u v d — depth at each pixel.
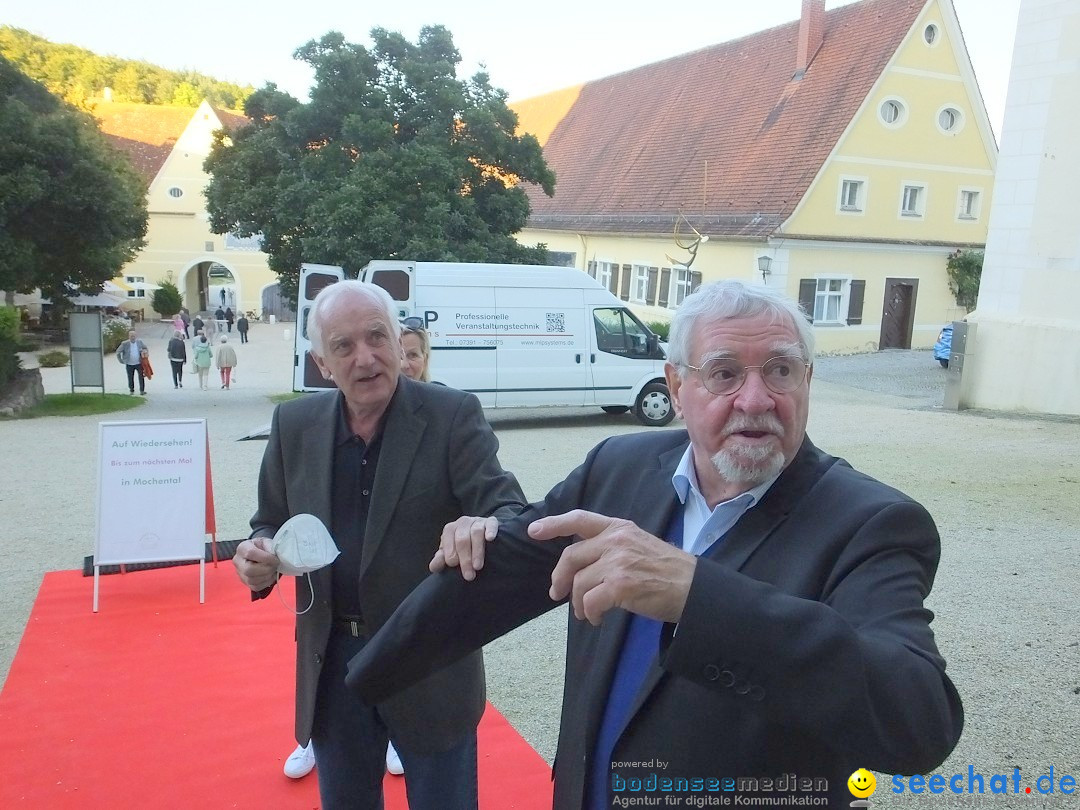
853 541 1.28
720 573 1.09
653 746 1.33
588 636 1.59
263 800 2.91
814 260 23.66
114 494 4.87
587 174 33.03
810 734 1.06
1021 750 3.25
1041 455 9.25
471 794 2.30
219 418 14.39
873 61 23.48
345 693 2.24
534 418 14.29
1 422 13.73
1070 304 12.59
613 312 13.09
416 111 18.16
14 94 17.62
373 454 2.28
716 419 1.42
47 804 2.87
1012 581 5.18
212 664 4.00
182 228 45.03
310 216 16.61
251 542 2.16
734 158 26.02
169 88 71.19
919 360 23.33
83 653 4.11
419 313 12.02
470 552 1.51
